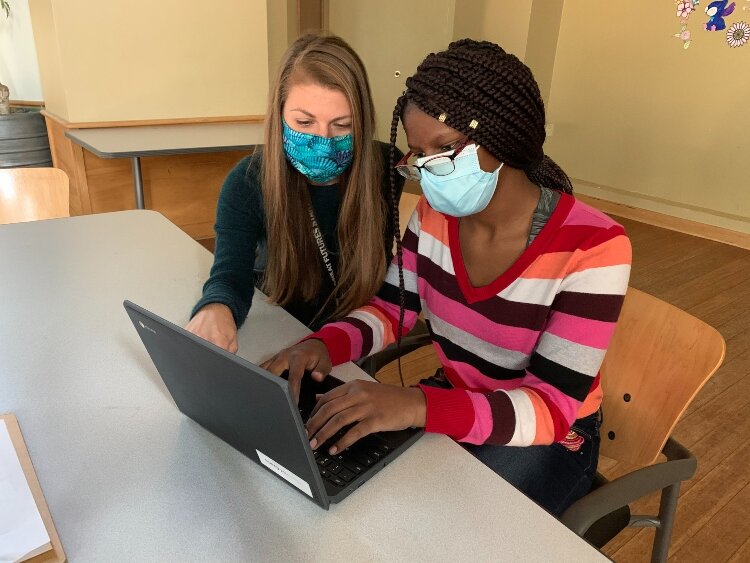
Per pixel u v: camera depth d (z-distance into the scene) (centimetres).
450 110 85
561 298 94
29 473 69
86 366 92
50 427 78
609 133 454
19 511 63
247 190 130
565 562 61
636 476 91
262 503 67
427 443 79
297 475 65
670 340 103
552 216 96
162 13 300
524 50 437
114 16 288
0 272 124
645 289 321
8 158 333
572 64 461
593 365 90
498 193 95
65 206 186
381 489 71
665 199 433
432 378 125
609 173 461
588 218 96
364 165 120
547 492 96
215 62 325
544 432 85
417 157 92
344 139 116
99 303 113
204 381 67
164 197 333
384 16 476
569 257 93
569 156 483
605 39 438
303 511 67
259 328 108
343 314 124
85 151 300
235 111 343
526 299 97
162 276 125
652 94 423
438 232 110
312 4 510
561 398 89
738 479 186
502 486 72
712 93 392
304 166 119
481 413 83
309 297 132
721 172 400
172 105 320
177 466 72
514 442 84
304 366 91
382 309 116
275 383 55
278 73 115
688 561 155
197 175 338
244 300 110
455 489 71
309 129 114
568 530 66
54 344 98
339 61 111
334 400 79
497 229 99
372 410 78
